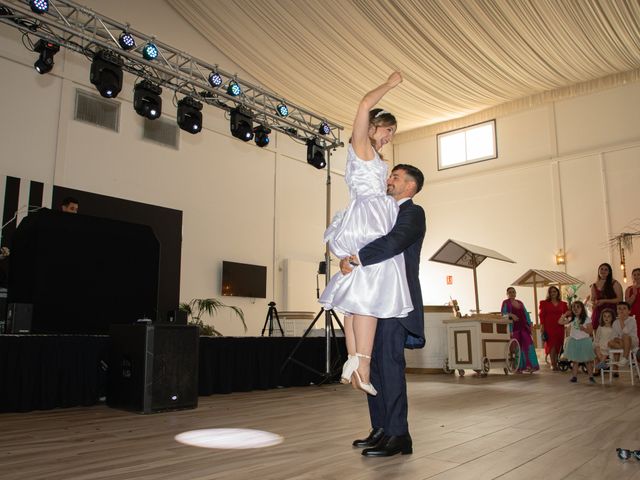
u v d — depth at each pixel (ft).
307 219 37.60
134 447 7.77
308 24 29.81
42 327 13.78
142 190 28.30
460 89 36.76
